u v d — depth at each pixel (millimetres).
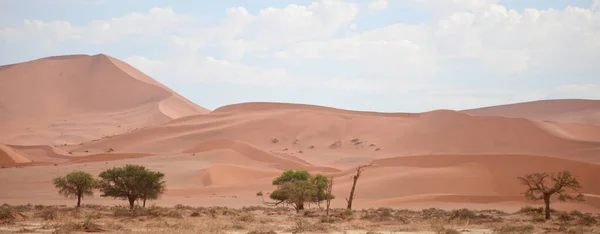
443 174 162750
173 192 169000
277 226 52281
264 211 85500
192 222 51938
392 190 156625
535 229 51875
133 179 80750
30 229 42906
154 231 42344
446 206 125375
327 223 55500
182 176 199250
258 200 142375
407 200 134250
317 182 91625
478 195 137000
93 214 59375
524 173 159750
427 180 159875
